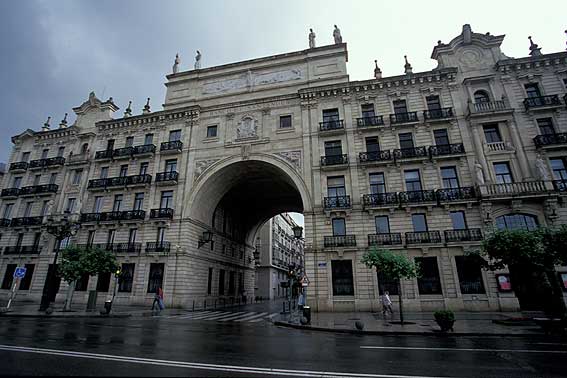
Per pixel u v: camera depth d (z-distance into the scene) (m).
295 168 26.97
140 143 32.34
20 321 14.92
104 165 32.41
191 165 29.61
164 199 29.52
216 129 30.69
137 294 26.52
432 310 20.75
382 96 27.20
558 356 8.09
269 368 6.60
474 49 26.70
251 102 30.22
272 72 31.41
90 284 28.20
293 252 77.94
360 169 25.19
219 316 20.12
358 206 24.16
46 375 5.64
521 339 11.02
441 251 21.62
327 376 6.05
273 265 56.69
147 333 11.85
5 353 7.37
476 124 24.16
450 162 23.78
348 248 23.09
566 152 21.95
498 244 14.88
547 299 15.89
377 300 21.72
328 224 24.42
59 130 35.56
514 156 22.78
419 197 22.92
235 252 40.03
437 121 24.88
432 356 8.09
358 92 27.72
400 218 23.12
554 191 20.44
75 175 33.34
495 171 22.98
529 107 23.36
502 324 14.42
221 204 36.44
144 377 5.58
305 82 29.81
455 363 7.29
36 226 31.72
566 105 22.77
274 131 28.77
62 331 11.71
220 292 34.50
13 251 31.42
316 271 23.47
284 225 70.81
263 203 42.75
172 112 31.83
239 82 32.03
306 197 25.72
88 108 36.28
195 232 28.77
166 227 27.91
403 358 7.82
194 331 12.79
